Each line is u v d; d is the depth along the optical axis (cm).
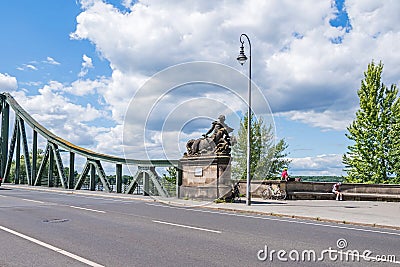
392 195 2475
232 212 1703
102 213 1552
